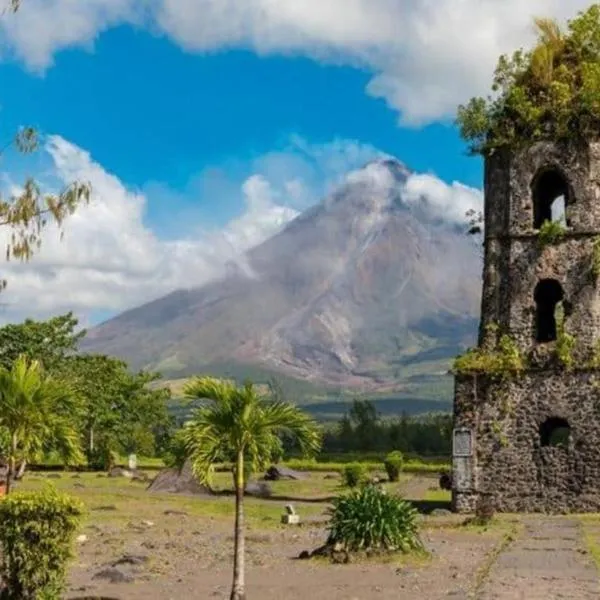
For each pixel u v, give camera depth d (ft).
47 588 57.47
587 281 121.08
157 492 159.02
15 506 57.11
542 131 124.98
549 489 118.11
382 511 82.38
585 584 67.21
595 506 116.57
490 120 127.24
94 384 238.07
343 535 82.12
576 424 118.32
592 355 119.14
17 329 226.38
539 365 120.37
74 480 191.83
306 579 71.56
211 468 58.49
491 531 100.94
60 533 57.82
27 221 78.89
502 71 128.36
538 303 127.54
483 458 120.57
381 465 224.33
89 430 238.68
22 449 71.61
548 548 86.84
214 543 93.66
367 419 335.67
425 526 105.70
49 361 229.25
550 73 126.93
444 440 314.76
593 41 129.08
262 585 69.31
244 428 57.82
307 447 59.93
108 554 85.51
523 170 125.39
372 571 74.59
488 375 121.60
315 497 154.61
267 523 113.70
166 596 64.75
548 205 133.59
